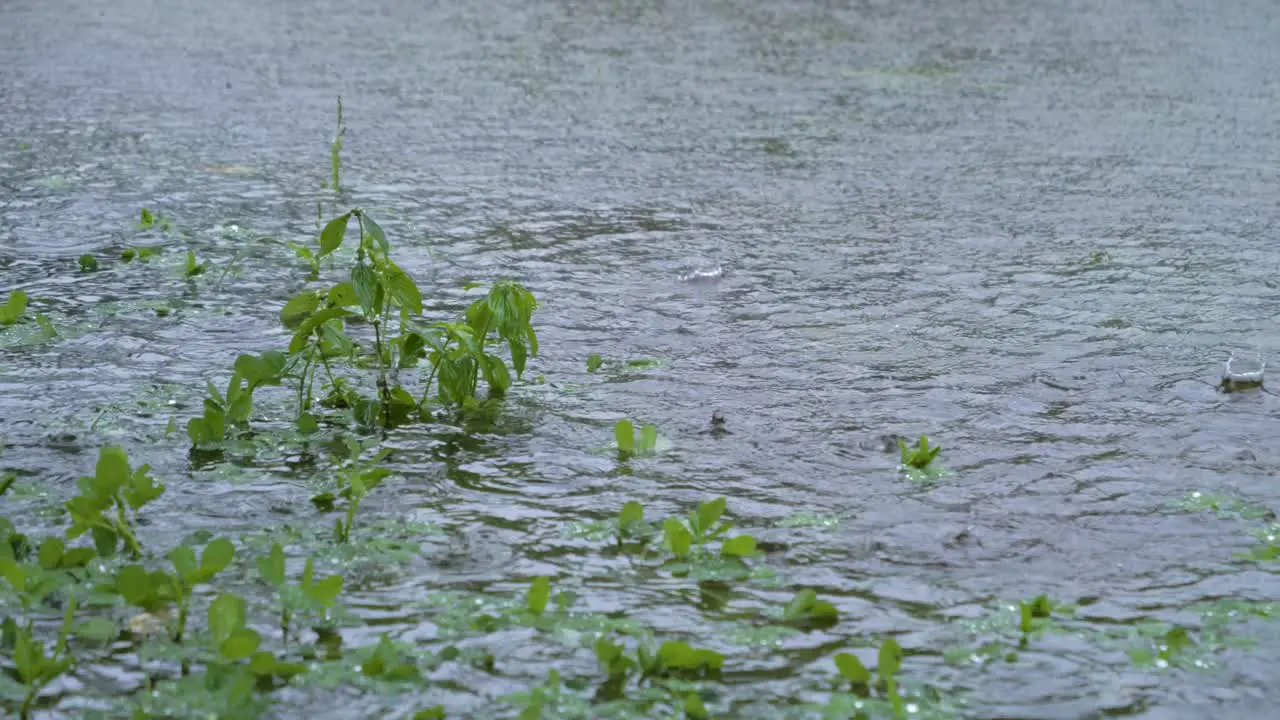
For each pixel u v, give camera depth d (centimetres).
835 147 1293
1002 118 1421
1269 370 736
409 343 686
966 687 435
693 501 570
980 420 663
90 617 467
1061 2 2192
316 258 879
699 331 797
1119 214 1072
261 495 565
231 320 795
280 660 443
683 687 432
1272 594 497
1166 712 423
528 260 934
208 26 1891
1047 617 480
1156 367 742
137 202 1052
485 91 1520
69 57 1645
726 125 1379
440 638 458
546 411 670
